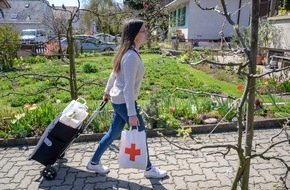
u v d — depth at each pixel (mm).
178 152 4242
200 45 22547
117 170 3746
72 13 4723
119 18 6527
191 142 4590
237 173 2264
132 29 3064
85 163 3945
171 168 3795
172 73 10859
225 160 3988
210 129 5031
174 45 18188
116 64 3137
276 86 7449
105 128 4906
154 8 7348
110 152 4254
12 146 4562
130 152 3166
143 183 3451
